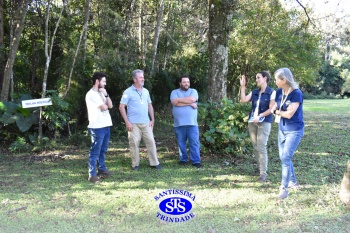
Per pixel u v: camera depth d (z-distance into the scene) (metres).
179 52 11.94
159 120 10.37
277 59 10.81
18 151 6.48
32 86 8.38
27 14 7.63
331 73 35.94
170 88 10.41
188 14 11.95
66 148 6.79
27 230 3.24
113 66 8.34
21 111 6.72
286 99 3.96
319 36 10.16
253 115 4.74
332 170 5.20
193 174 5.07
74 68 7.65
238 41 10.80
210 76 6.40
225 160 5.82
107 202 3.93
